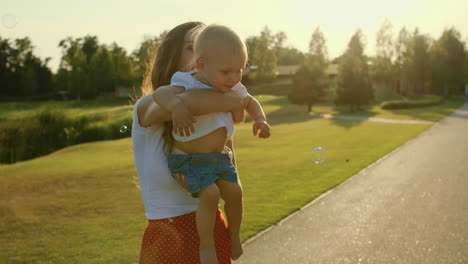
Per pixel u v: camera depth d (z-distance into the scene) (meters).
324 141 20.06
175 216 1.86
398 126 28.42
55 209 8.30
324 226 6.60
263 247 5.68
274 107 45.12
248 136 21.58
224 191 1.80
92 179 11.48
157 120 1.74
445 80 82.62
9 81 91.75
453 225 6.52
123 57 77.75
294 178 10.88
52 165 14.38
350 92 44.94
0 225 7.21
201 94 1.68
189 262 1.84
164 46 2.06
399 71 74.19
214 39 1.62
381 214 7.28
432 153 15.24
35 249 5.94
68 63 88.44
